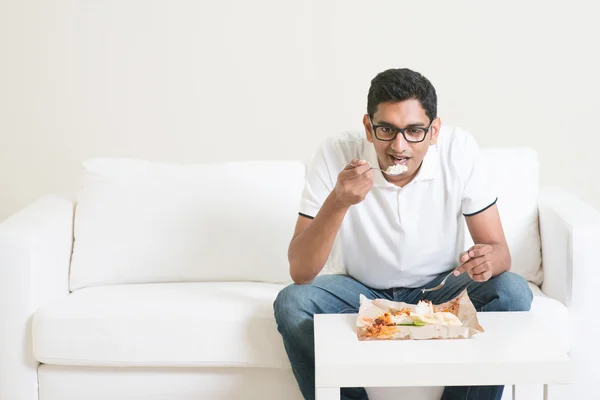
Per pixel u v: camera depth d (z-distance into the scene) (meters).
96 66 3.50
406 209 2.14
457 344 1.74
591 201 3.47
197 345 2.15
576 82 3.41
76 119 3.53
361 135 2.22
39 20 3.48
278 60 3.47
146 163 2.65
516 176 2.54
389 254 2.17
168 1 3.46
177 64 3.49
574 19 3.38
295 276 2.11
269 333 2.14
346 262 2.25
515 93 3.43
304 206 2.18
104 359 2.17
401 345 1.74
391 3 3.41
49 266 2.34
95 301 2.26
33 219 2.38
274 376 2.18
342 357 1.68
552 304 2.23
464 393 2.00
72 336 2.17
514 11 3.39
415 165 1.98
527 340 1.76
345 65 3.46
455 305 1.90
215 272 2.55
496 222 2.15
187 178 2.61
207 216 2.56
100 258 2.54
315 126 3.50
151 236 2.55
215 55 3.48
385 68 3.45
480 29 3.40
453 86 3.44
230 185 2.59
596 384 2.25
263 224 2.56
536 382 1.65
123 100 3.51
